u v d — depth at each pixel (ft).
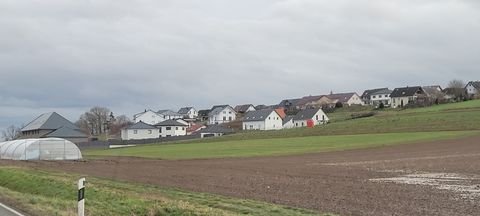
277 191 84.58
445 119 323.57
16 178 106.01
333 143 266.36
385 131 312.50
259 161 177.17
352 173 118.93
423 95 580.30
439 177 102.78
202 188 91.50
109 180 108.68
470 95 539.29
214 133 506.07
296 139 319.06
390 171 120.47
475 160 141.79
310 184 95.76
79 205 47.42
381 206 65.16
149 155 249.34
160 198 66.49
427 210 61.26
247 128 570.46
